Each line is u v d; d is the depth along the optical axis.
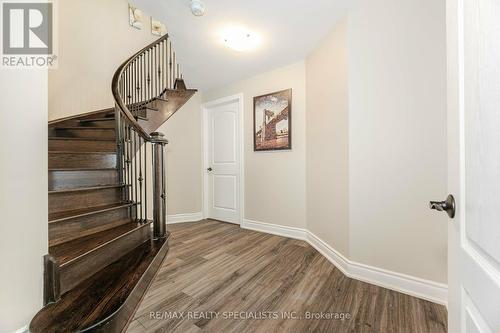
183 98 3.27
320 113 2.41
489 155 0.46
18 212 0.91
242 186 3.45
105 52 3.43
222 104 3.72
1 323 0.85
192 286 1.76
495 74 0.43
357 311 1.46
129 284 1.25
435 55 1.55
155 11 1.95
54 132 2.58
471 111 0.54
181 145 3.77
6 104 0.87
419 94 1.60
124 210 2.00
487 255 0.47
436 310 1.46
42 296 1.03
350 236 1.91
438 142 1.54
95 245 1.41
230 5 1.87
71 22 3.13
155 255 1.68
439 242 1.55
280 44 2.46
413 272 1.63
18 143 0.91
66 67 3.09
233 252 2.45
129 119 1.90
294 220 2.93
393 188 1.71
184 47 2.54
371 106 1.80
